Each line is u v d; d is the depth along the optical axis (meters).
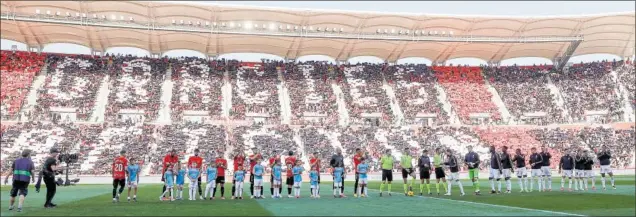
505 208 15.77
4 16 50.25
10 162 41.03
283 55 67.00
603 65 66.94
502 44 63.53
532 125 57.97
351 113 58.12
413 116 58.62
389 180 21.77
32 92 53.00
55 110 51.03
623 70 65.00
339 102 59.97
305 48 64.25
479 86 65.81
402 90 63.69
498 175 22.77
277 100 58.97
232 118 54.44
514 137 55.06
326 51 65.81
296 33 57.91
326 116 57.16
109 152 44.53
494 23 58.59
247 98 58.50
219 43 61.22
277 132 52.03
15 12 51.12
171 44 61.41
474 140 53.88
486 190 25.39
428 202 18.02
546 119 59.53
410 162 22.09
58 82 55.47
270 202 18.38
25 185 16.03
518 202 17.84
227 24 56.47
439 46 64.06
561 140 54.38
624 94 61.22
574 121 58.62
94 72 58.66
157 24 54.09
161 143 47.28
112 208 16.23
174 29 54.53
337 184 21.23
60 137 46.38
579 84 64.50
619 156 50.50
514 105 62.03
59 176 38.50
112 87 56.44
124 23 53.00
